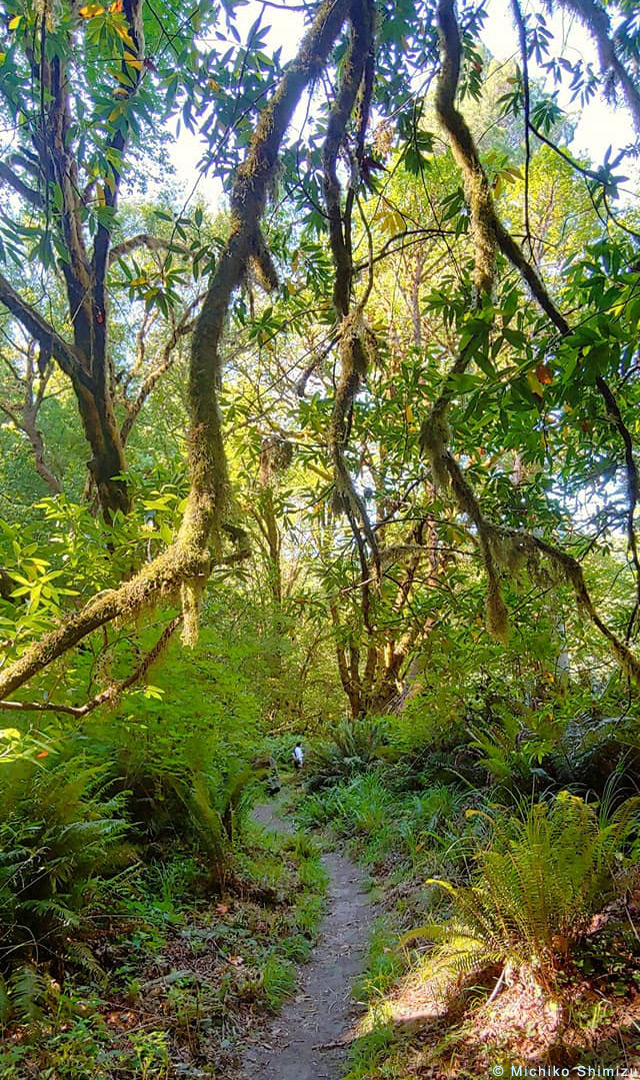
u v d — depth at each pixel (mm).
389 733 7762
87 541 3910
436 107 2412
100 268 5270
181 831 4738
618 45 3238
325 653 12523
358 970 3891
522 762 5094
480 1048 2721
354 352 2723
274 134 2117
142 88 3186
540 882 2961
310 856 5914
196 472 2059
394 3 2885
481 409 2025
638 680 2723
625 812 3514
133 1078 2594
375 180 3125
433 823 5340
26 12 2670
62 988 2941
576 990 2812
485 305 2217
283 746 9836
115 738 4156
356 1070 2869
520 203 7727
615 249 1954
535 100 4621
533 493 4262
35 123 3361
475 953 3117
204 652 5027
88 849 3236
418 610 4305
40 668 2098
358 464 4402
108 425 5539
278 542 10336
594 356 1805
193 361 2082
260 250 2154
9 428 9633
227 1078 2838
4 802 3078
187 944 3676
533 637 4238
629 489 2484
